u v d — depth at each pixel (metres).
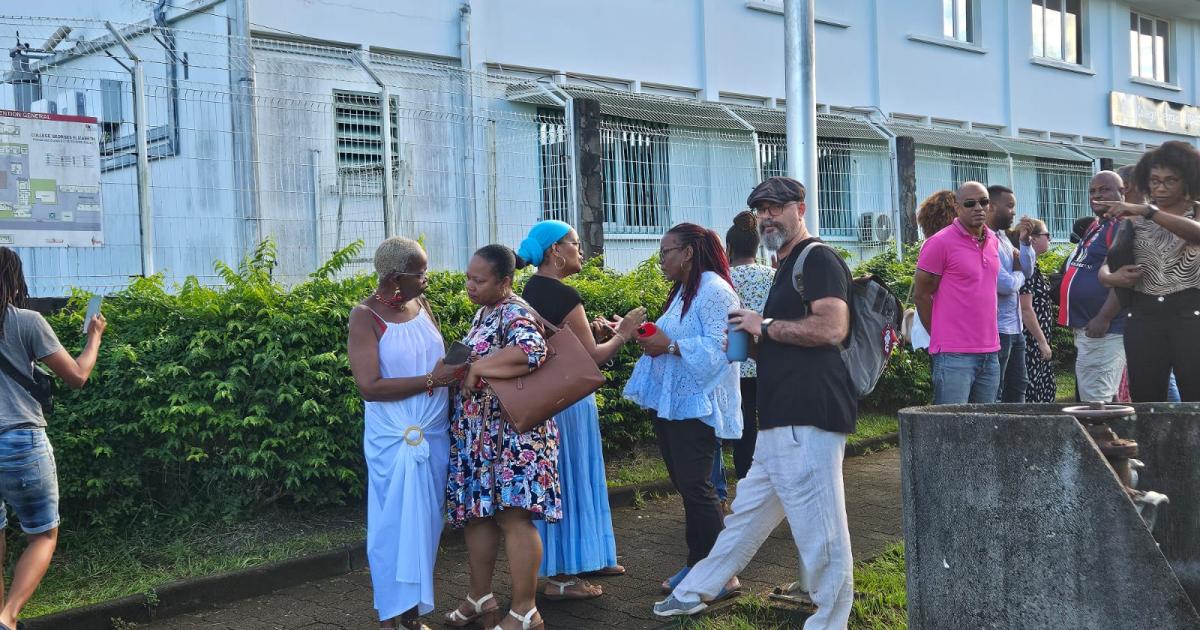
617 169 11.28
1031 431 2.56
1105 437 2.72
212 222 7.68
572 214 10.51
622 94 12.01
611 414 7.07
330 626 4.48
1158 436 3.04
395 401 4.14
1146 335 5.00
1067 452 2.51
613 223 11.23
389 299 4.20
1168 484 3.02
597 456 4.89
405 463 4.11
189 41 9.59
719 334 4.54
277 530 5.54
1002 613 2.62
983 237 5.67
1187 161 4.84
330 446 5.59
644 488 6.75
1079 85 21.30
